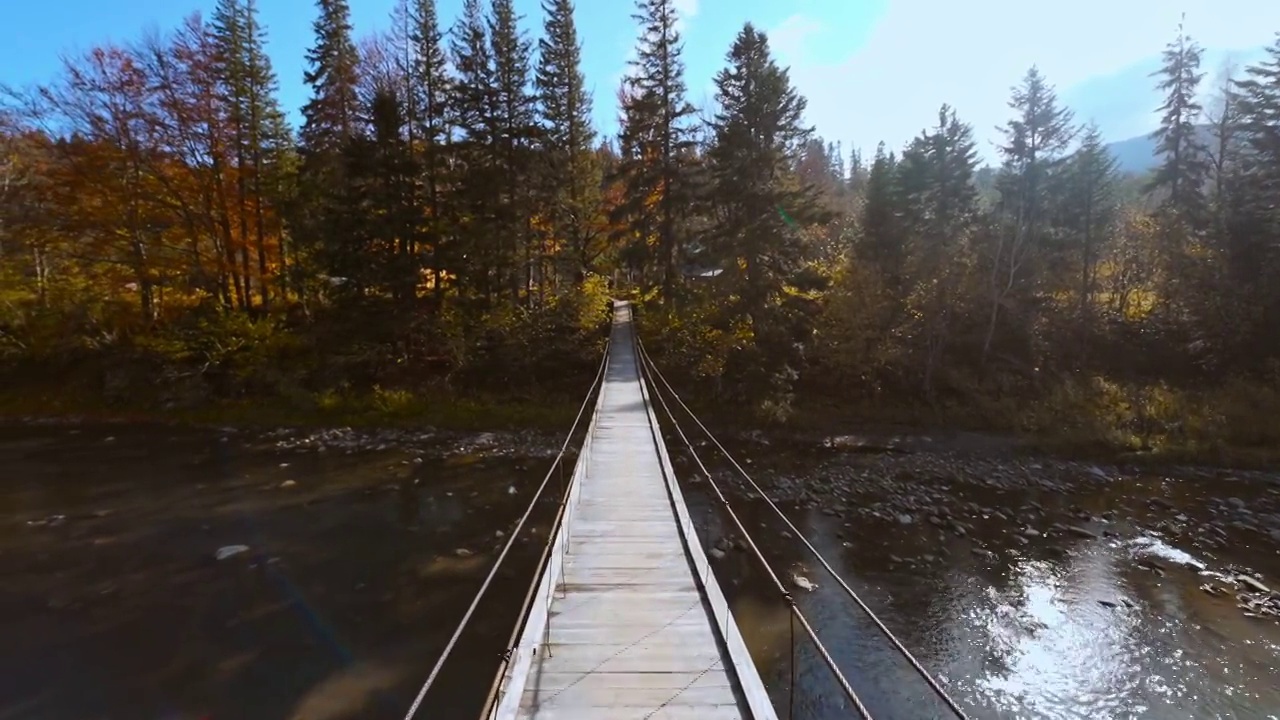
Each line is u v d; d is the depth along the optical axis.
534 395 22.33
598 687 4.28
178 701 6.97
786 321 22.88
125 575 9.95
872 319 23.34
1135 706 7.41
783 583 10.12
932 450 19.45
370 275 21.45
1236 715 7.25
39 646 7.96
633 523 7.75
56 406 21.55
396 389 22.06
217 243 23.38
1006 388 22.58
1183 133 28.55
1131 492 15.66
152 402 21.58
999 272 24.59
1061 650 8.49
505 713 3.83
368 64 26.36
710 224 27.08
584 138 28.83
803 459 18.34
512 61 25.20
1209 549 11.88
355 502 13.62
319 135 23.64
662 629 5.16
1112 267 28.56
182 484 14.72
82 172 21.67
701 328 23.84
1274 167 22.80
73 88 21.36
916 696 7.50
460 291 23.78
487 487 14.84
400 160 21.69
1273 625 9.09
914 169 26.67
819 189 22.81
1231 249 22.72
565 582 6.10
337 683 7.32
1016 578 10.52
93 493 13.98
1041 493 15.54
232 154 23.44
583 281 28.05
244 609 8.95
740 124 21.89
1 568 10.16
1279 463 17.48
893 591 10.00
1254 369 21.55
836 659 8.19
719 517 13.16
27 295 24.27
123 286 24.31
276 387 21.78
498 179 23.92
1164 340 24.08
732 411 21.77
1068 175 25.47
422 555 10.81
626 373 19.17
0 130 22.70
